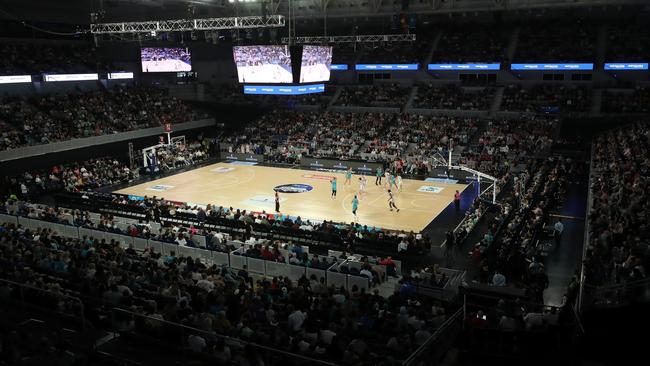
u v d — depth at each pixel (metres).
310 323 13.95
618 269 16.30
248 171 46.94
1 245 19.30
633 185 23.80
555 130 47.06
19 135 42.44
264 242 23.53
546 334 13.60
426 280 19.14
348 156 49.19
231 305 14.91
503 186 38.31
